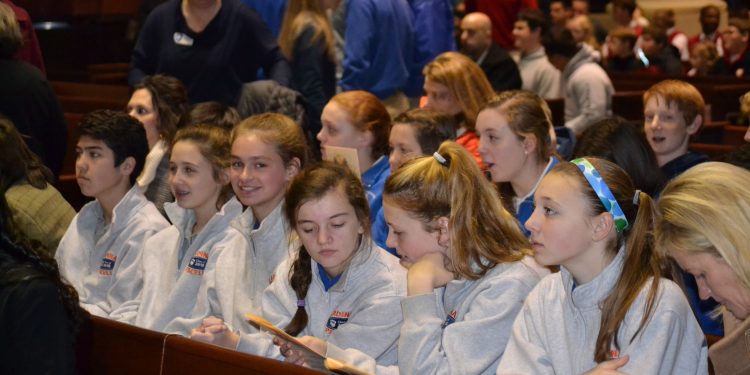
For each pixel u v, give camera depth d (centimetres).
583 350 325
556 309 334
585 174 322
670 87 570
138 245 472
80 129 495
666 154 575
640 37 1445
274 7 860
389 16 787
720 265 296
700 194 298
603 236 321
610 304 317
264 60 737
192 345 354
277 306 412
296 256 411
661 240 306
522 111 470
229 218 450
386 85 796
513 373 332
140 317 448
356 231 388
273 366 331
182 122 550
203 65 720
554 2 1415
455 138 524
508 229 371
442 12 872
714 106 1010
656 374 304
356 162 486
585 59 927
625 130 476
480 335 352
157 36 735
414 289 358
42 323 336
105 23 1404
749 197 296
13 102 601
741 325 315
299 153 448
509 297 356
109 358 376
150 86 605
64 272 485
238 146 440
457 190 362
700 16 1555
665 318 309
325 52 758
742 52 1338
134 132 496
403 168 370
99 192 491
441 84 596
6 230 345
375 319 384
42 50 1353
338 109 545
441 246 366
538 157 476
